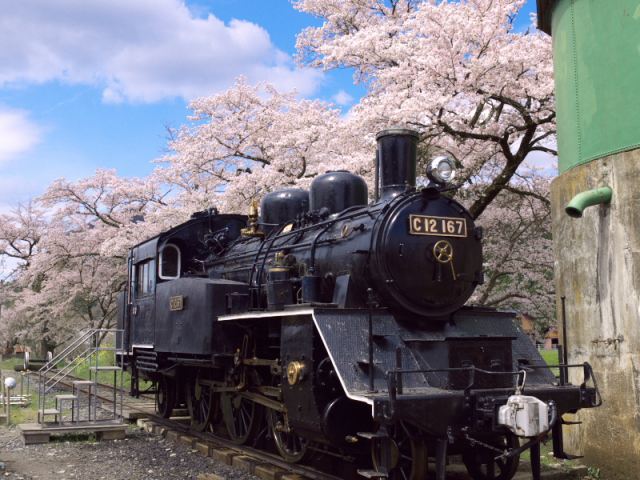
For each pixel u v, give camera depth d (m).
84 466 7.62
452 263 6.43
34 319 28.38
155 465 7.66
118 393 15.77
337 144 13.77
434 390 5.52
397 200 6.46
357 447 6.04
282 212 9.08
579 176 7.36
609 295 6.94
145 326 10.83
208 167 18.31
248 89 18.28
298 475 6.61
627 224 6.74
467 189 15.16
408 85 13.05
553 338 30.86
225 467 7.49
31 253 28.42
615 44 6.94
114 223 23.22
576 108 7.49
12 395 14.59
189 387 10.02
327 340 5.71
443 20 12.27
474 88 12.18
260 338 7.97
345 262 6.63
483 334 6.54
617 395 6.79
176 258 10.69
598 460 7.00
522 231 15.94
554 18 8.08
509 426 5.12
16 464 7.76
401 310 6.28
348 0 17.66
